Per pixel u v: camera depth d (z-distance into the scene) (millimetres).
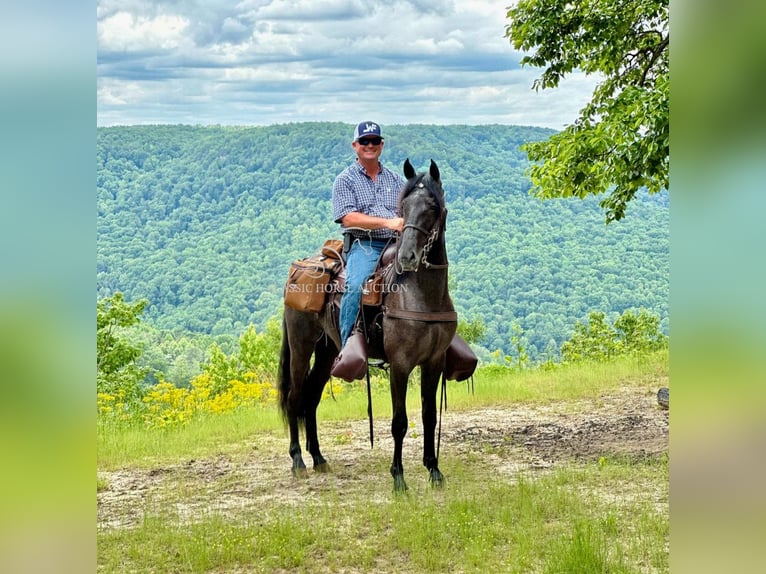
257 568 4793
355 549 5051
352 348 6254
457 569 4738
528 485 6227
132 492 6746
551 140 10852
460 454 7723
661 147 8352
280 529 5320
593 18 10383
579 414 9531
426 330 6133
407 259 5703
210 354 17141
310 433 7344
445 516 5555
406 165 6078
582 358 15023
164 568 4805
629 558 4695
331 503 6117
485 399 10594
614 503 5828
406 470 7133
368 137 6594
